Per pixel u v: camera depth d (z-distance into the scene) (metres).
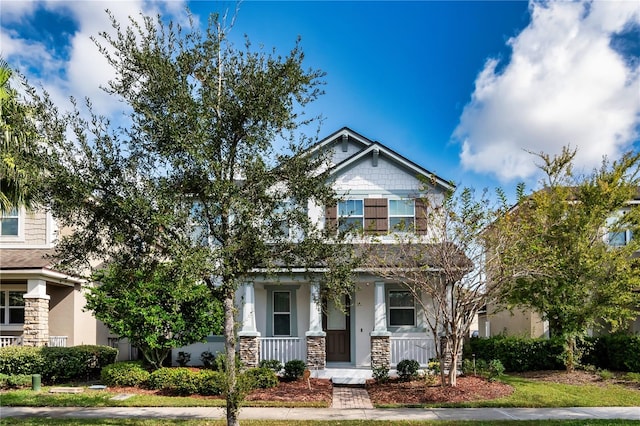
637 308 19.78
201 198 8.43
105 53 8.55
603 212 16.48
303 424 10.37
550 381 15.38
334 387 15.58
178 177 8.40
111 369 14.97
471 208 13.91
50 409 12.10
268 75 8.55
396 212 18.39
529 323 21.33
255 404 12.53
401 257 15.31
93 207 8.35
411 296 18.00
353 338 18.03
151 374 14.57
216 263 8.09
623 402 12.65
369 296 18.23
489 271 13.99
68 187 8.12
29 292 16.94
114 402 12.65
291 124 8.80
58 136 8.26
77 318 19.80
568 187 16.91
